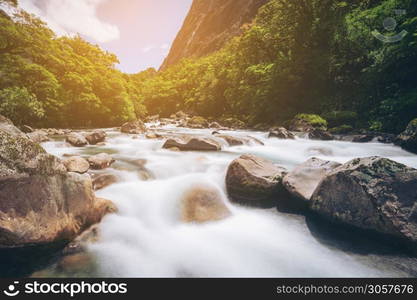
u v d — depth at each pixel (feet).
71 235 12.47
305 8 82.48
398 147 39.06
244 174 18.99
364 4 74.02
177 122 128.67
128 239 14.05
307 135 54.03
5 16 84.74
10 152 10.73
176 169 24.43
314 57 80.28
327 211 14.84
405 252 12.05
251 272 11.58
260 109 95.76
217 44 400.47
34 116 68.54
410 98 47.24
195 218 16.44
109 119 111.65
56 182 12.30
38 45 87.10
